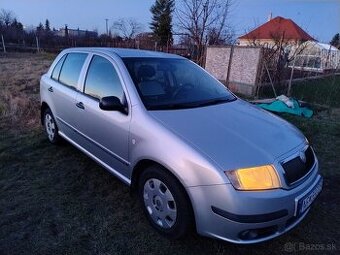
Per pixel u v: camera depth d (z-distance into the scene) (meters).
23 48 30.33
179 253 2.66
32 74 13.09
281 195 2.38
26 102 6.94
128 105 3.07
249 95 10.39
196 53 13.06
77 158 4.38
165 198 2.70
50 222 2.99
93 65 3.75
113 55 3.55
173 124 2.77
